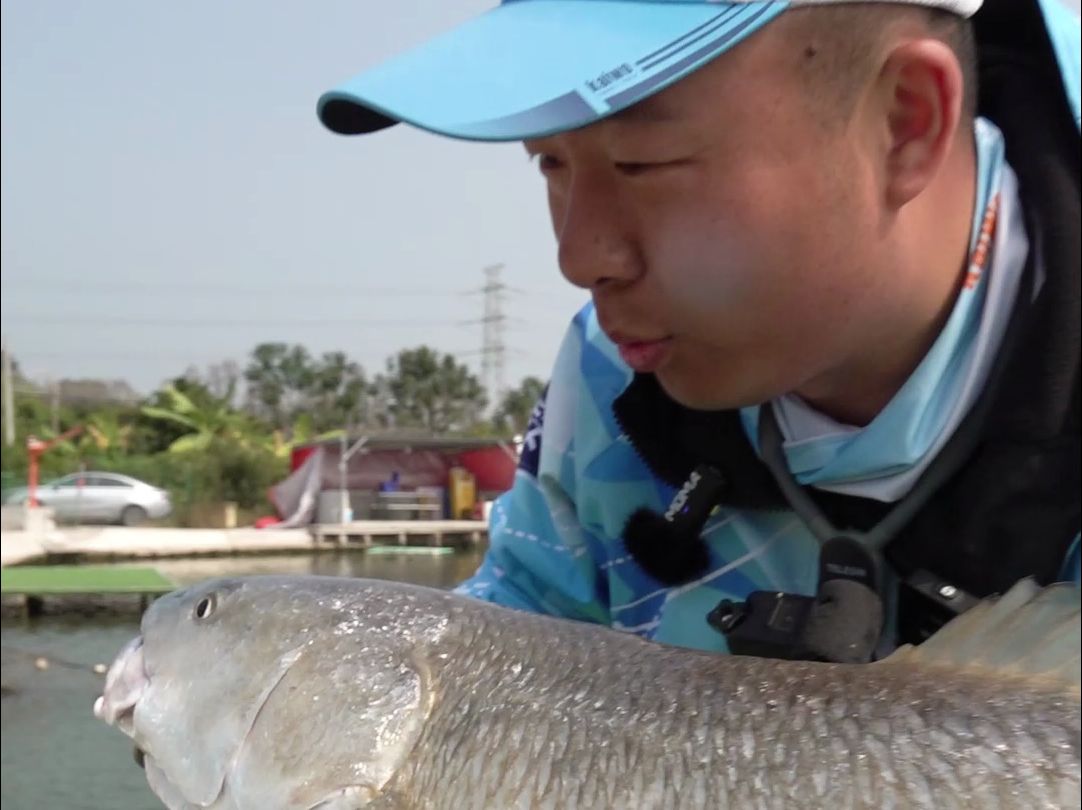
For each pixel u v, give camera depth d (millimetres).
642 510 1827
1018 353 1487
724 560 1792
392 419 64438
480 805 1341
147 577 19688
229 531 26625
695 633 1808
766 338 1391
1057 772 1134
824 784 1181
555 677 1377
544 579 1982
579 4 1383
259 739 1516
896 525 1558
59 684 12234
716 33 1265
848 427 1589
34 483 27547
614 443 1880
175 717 1594
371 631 1516
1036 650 1219
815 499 1654
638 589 1898
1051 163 1529
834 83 1306
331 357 65875
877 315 1428
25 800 8219
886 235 1386
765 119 1293
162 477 31469
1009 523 1499
